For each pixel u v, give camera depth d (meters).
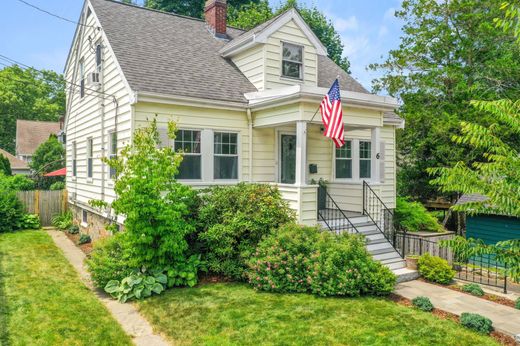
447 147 17.56
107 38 11.27
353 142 14.16
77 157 15.63
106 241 9.15
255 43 12.07
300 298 7.50
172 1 28.84
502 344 5.72
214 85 11.30
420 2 20.41
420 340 5.75
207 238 8.59
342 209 12.67
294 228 8.54
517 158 4.80
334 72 16.16
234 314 6.69
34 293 7.85
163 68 10.96
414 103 20.56
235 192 9.28
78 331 6.11
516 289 8.77
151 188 8.02
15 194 16.66
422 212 14.33
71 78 16.80
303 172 9.66
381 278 7.80
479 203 5.12
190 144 10.48
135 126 9.55
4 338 5.78
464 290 8.39
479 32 19.12
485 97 18.56
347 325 6.23
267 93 10.60
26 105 43.69
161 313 6.81
